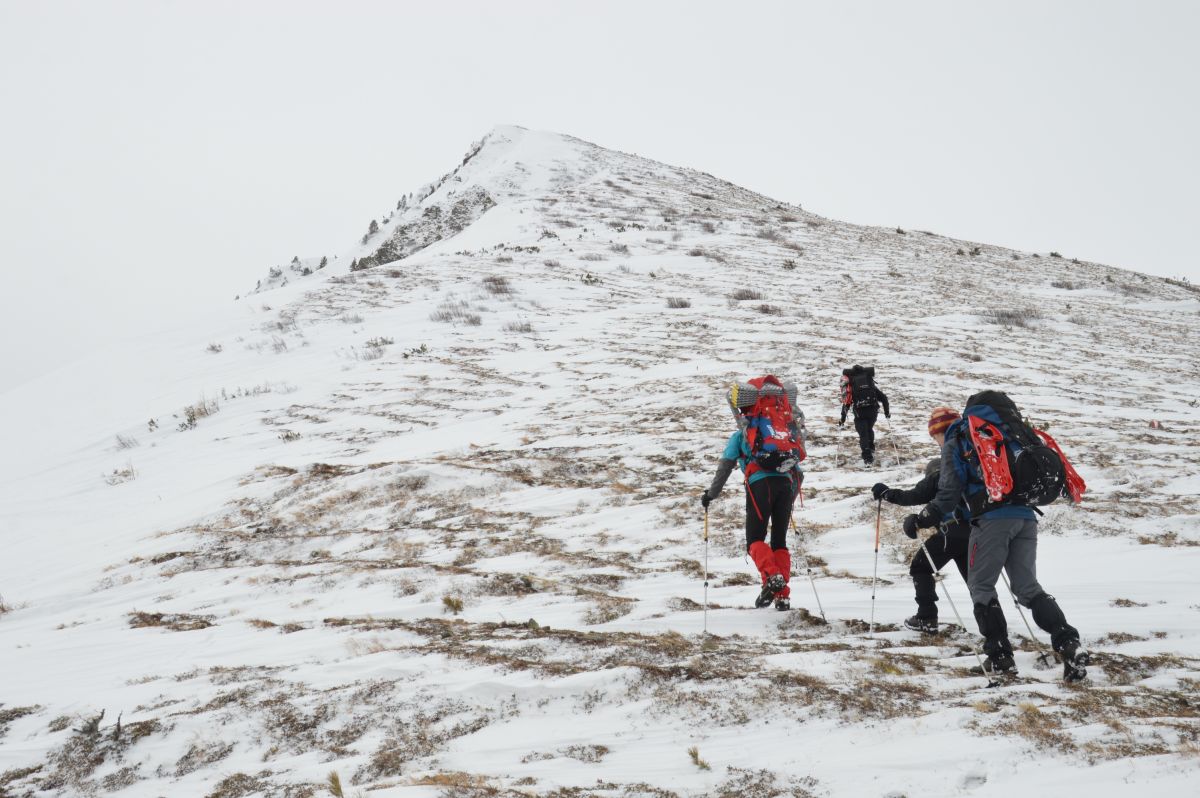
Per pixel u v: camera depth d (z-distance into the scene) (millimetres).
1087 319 27047
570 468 11758
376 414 17172
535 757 4004
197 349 25000
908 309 27359
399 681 5078
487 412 16656
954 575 7062
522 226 49062
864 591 6844
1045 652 5172
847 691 4422
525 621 6453
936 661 5141
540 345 23094
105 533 11781
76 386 22688
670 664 5051
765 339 21828
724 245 42656
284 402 18828
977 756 3521
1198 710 4094
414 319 26859
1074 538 7543
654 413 14836
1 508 13820
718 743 3959
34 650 7129
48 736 5094
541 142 90438
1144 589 6238
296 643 6312
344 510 10945
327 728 4645
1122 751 3445
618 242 42562
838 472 10688
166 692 5598
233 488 12672
